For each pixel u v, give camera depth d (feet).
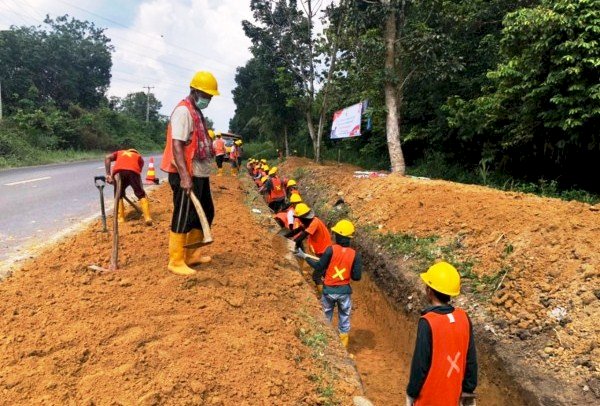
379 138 69.26
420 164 58.23
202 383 10.06
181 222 15.19
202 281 15.26
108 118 150.00
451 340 9.98
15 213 28.68
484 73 45.09
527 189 33.47
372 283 26.37
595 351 13.62
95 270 15.85
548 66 29.55
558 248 18.21
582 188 33.32
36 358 10.47
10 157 71.87
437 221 25.63
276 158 112.78
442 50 42.63
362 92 56.70
